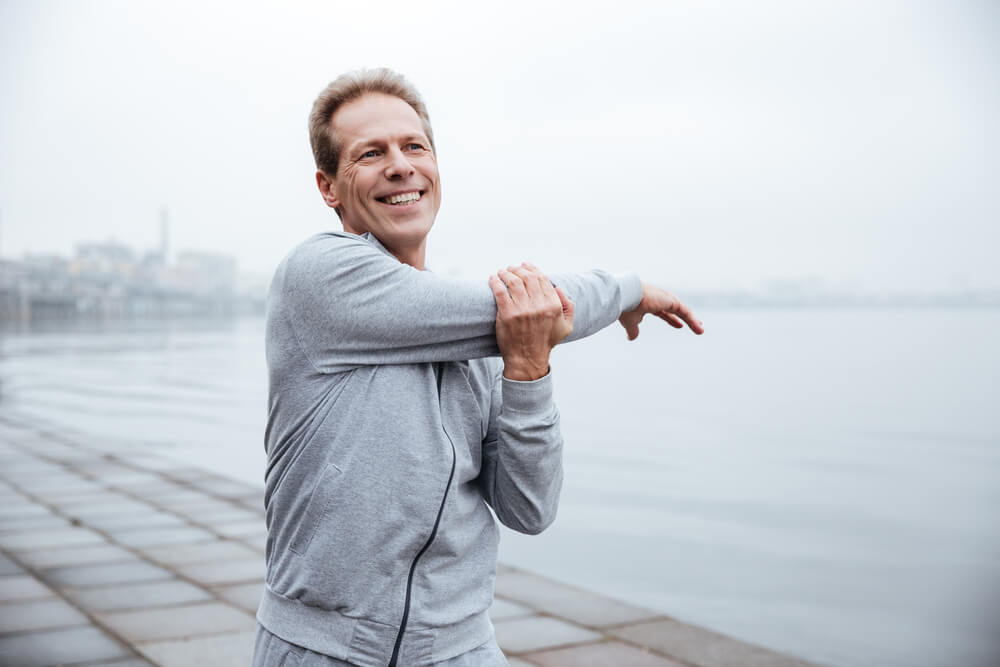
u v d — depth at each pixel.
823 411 12.87
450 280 1.28
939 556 5.16
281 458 1.31
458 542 1.29
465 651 1.32
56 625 3.46
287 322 1.30
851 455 8.94
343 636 1.25
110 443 8.73
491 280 1.29
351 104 1.36
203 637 3.33
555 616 3.62
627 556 5.06
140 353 27.44
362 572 1.24
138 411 12.18
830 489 7.20
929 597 4.35
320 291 1.26
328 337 1.27
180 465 7.41
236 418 11.46
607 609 3.71
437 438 1.26
